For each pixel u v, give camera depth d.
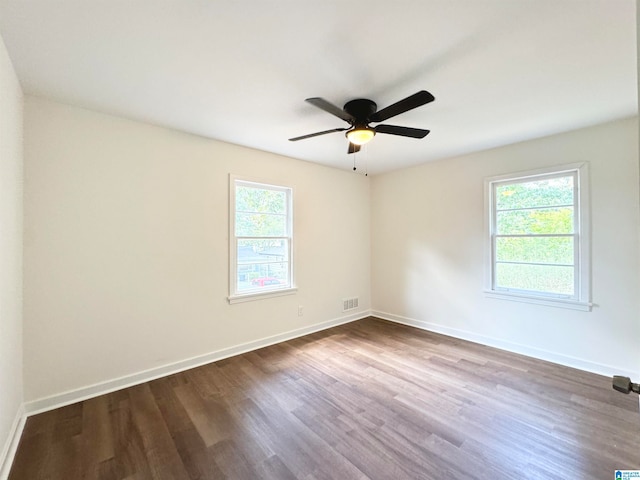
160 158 2.74
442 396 2.36
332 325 4.30
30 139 2.13
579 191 2.85
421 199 4.18
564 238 2.99
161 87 2.05
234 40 1.58
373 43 1.61
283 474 1.59
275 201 3.73
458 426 1.98
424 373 2.77
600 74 1.91
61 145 2.26
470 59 1.75
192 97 2.20
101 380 2.43
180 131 2.86
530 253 3.22
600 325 2.75
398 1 1.33
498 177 3.40
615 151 2.66
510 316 3.34
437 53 1.70
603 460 1.66
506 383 2.56
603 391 2.42
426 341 3.65
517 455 1.71
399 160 3.96
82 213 2.35
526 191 3.25
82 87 2.04
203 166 3.02
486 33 1.53
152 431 1.94
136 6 1.34
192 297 2.95
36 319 2.16
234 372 2.81
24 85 2.01
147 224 2.67
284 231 3.81
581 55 1.71
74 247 2.31
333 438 1.87
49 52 1.67
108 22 1.44
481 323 3.58
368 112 2.21
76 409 2.19
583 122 2.68
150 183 2.69
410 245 4.33
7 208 1.71
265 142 3.20
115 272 2.50
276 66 1.82
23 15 1.38
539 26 1.48
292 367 2.92
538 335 3.13
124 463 1.67
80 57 1.71
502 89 2.09
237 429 1.96
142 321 2.64
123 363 2.54
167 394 2.41
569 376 2.69
